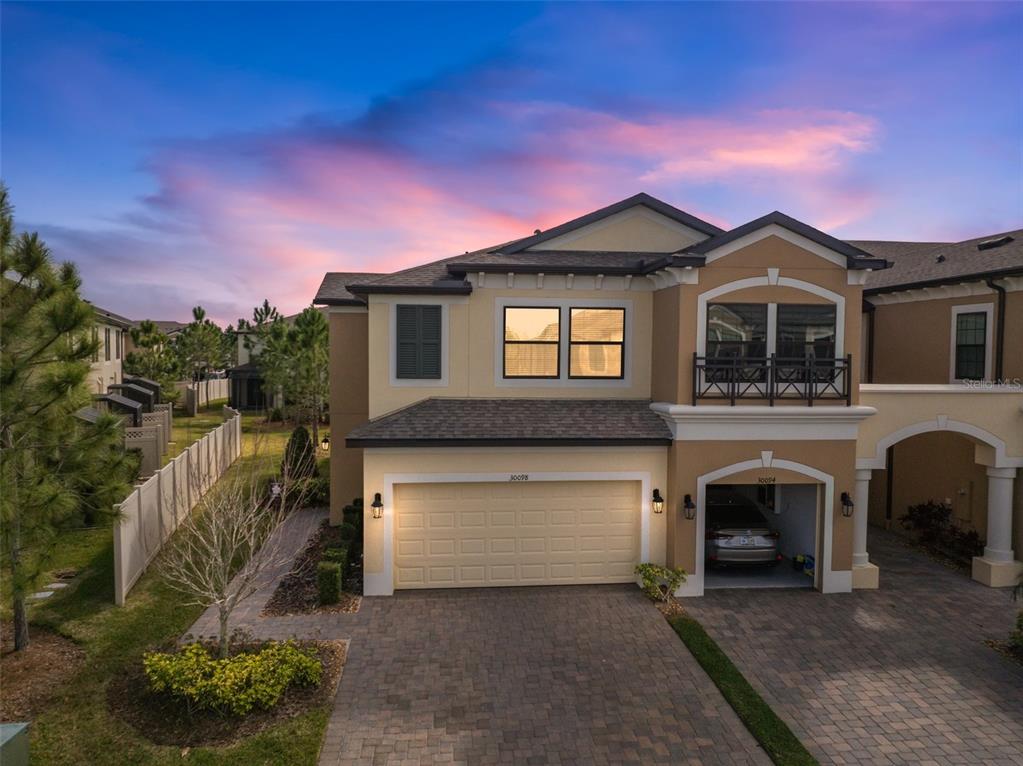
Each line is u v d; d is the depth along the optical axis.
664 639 11.31
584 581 13.88
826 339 13.55
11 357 9.50
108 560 14.67
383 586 13.17
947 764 8.05
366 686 9.60
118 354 41.44
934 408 14.03
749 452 13.40
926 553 16.20
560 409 14.31
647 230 16.02
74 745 7.94
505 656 10.60
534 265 14.31
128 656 10.17
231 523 10.96
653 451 13.73
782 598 13.32
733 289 13.27
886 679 10.09
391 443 12.84
